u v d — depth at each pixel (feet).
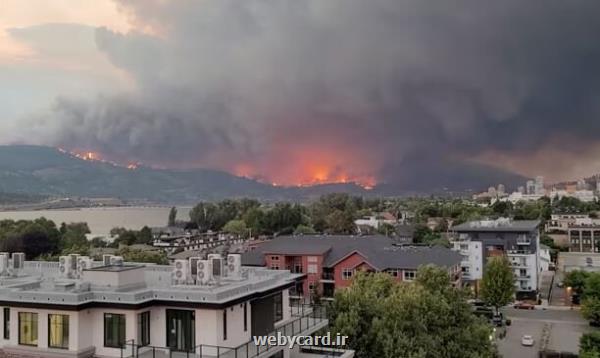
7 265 146.00
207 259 126.62
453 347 173.17
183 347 109.91
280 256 357.82
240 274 133.39
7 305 112.68
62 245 466.70
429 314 176.65
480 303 409.28
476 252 431.43
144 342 110.63
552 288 492.95
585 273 439.22
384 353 158.92
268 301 127.85
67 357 106.11
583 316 372.38
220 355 106.63
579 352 262.06
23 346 110.83
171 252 495.82
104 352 108.88
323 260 348.59
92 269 118.62
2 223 494.18
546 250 577.84
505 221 517.14
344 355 136.05
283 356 121.49
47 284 125.59
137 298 108.06
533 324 368.07
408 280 322.96
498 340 325.42
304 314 155.43
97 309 110.22
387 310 172.04
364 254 336.08
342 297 171.42
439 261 330.95
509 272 375.66
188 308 108.78
